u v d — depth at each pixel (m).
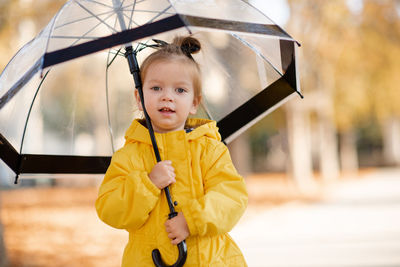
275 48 3.02
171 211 2.51
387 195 17.39
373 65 20.25
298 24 19.06
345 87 21.59
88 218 13.77
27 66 2.59
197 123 2.97
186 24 2.25
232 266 2.59
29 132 3.18
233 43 3.30
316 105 22.91
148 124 2.68
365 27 19.39
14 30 9.39
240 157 25.28
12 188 22.56
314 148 45.50
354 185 23.53
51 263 7.53
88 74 3.35
